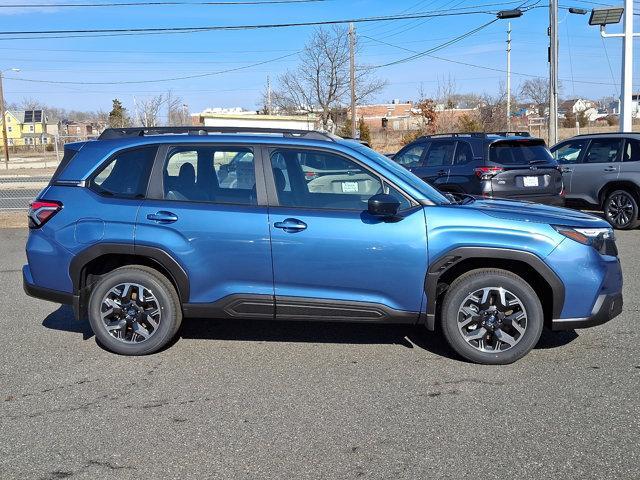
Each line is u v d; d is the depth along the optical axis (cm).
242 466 363
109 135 571
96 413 436
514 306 507
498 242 498
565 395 454
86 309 559
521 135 1145
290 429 407
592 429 402
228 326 629
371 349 558
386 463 364
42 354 555
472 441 389
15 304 732
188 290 529
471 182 1069
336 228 509
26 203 1742
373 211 491
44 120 8656
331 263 512
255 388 475
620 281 524
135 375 504
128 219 531
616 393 455
